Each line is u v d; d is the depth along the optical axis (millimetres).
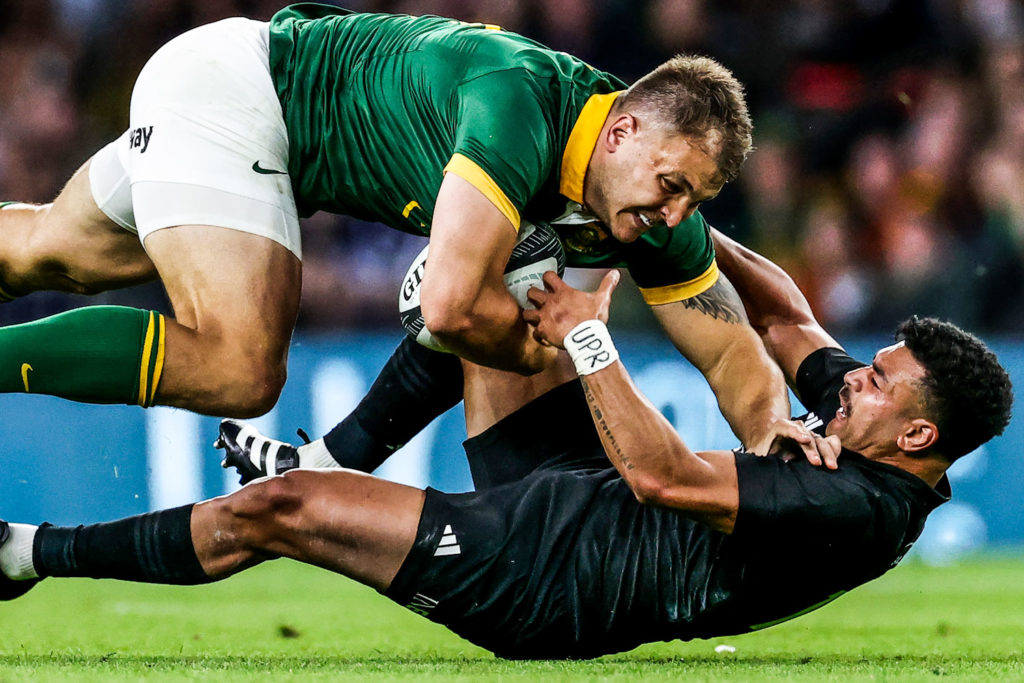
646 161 10094
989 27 34188
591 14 32125
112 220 12375
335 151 11570
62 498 23609
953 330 10250
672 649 12484
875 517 9914
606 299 9922
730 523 9797
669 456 9555
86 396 10805
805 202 32281
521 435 11688
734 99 10086
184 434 23688
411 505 10047
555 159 10406
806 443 10086
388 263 29406
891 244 31938
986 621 15672
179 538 10117
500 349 10266
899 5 33812
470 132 10047
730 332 12531
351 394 24688
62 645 12164
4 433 23500
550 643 10320
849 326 31094
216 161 11227
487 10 31781
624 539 10156
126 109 31344
